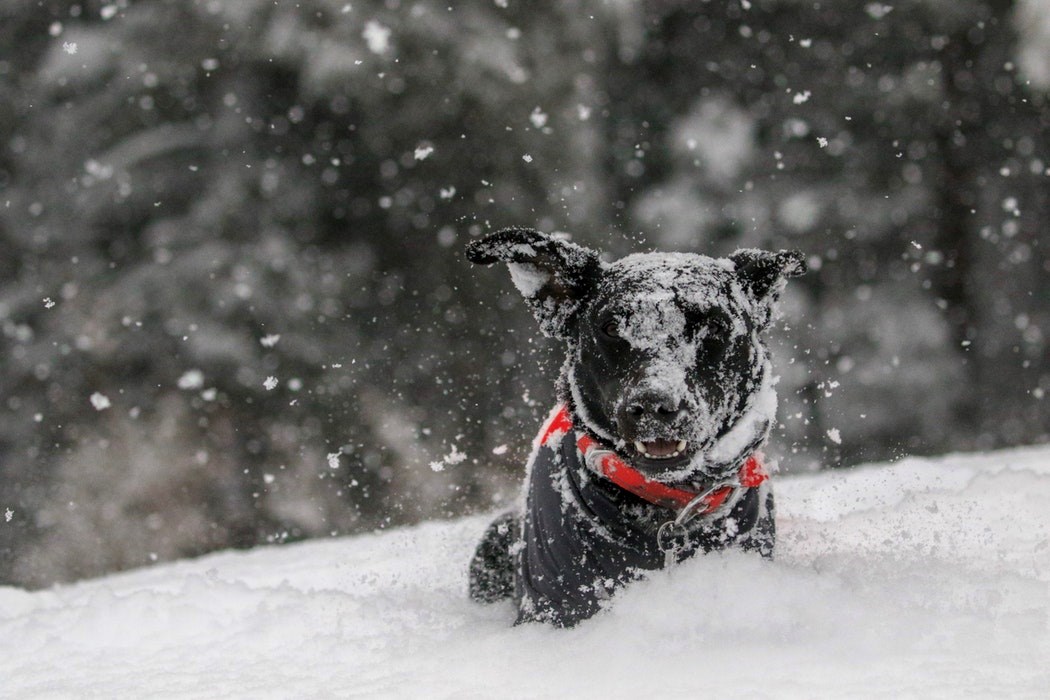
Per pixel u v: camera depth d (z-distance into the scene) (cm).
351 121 1577
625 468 383
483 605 482
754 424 399
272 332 1496
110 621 458
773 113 1936
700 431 371
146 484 1439
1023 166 2017
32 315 1572
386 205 1410
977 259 2020
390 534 678
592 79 1750
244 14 1538
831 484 642
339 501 1391
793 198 1875
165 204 1587
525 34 1594
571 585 392
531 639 368
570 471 398
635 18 1925
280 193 1572
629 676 312
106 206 1589
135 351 1509
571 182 1594
